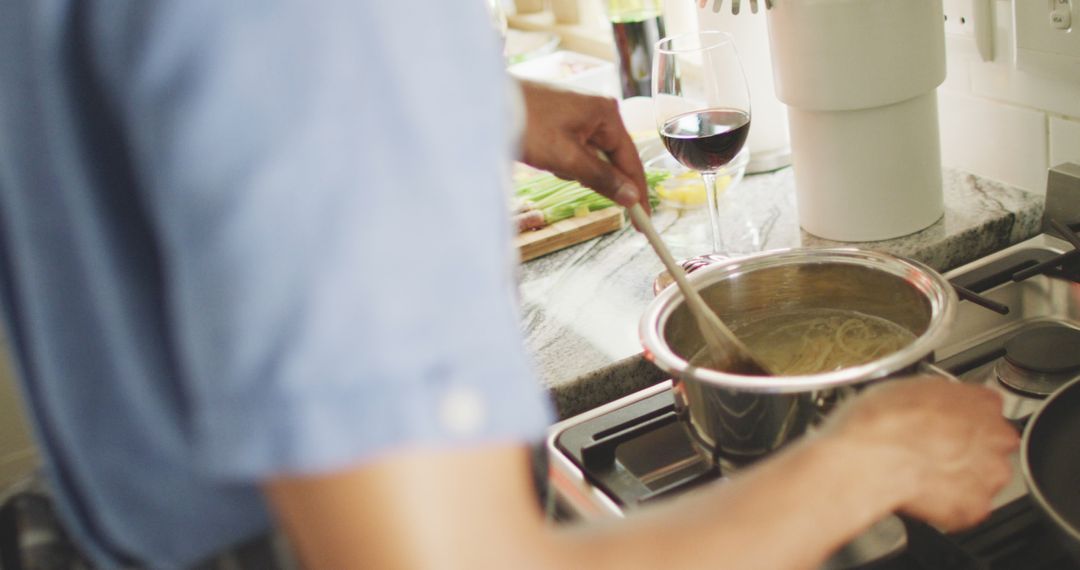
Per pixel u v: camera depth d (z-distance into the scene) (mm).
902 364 734
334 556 427
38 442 579
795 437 766
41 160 480
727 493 546
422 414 399
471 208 420
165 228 420
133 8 414
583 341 1158
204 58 399
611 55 2176
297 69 396
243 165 397
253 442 401
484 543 424
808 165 1249
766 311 956
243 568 576
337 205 396
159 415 500
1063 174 1167
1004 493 805
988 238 1236
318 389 396
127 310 488
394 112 403
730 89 1218
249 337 398
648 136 1627
